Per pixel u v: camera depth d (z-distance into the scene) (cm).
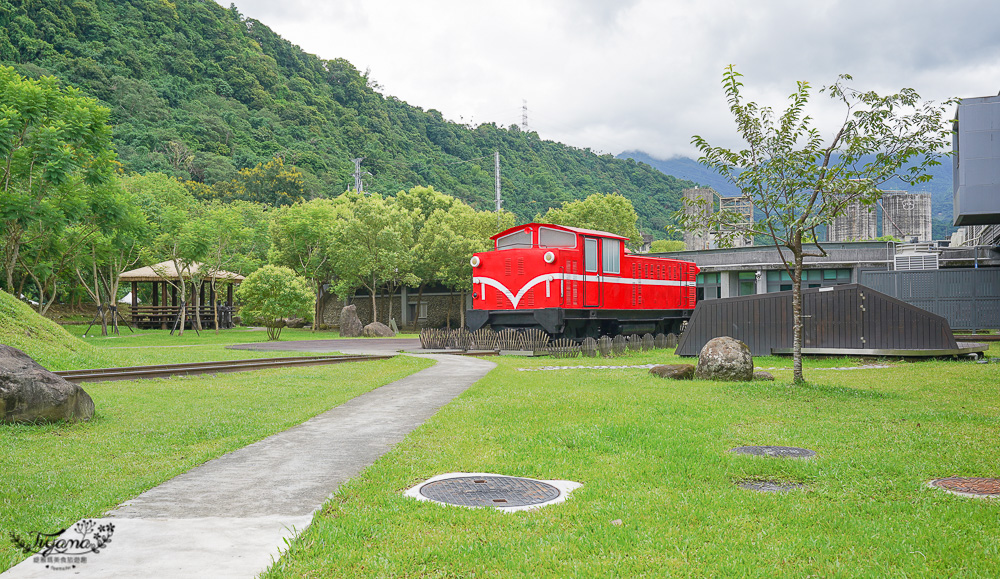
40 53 11594
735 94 1452
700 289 4959
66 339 2128
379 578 459
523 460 819
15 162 3094
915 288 3359
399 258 5138
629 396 1349
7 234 3334
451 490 686
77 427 1081
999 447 858
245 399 1412
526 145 17662
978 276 3288
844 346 2327
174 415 1205
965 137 2458
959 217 2556
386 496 650
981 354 2223
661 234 15775
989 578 456
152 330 5084
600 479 724
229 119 12875
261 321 6612
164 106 12238
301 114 14400
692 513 598
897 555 500
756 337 2455
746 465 779
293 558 488
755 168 1433
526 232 2852
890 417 1102
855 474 735
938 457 808
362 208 5219
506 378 1766
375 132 15675
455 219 5741
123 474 783
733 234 1509
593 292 2836
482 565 482
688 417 1111
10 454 882
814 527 568
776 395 1360
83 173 3438
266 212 7500
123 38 13438
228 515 598
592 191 17150
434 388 1564
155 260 5309
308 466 796
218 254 5088
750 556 499
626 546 518
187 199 6278
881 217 8788
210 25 15825
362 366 2183
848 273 4600
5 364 1084
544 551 506
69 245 3903
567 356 2578
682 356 2553
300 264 5578
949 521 576
